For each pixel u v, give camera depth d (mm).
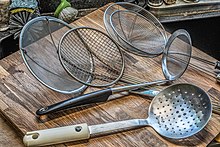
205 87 762
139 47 843
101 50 817
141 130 680
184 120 691
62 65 727
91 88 752
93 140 660
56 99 729
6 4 1084
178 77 773
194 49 839
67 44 799
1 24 1127
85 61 792
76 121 692
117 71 785
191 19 1212
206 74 785
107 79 770
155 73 789
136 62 809
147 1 1198
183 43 815
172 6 1197
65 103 688
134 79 772
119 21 890
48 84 734
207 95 697
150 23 904
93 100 708
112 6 930
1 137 714
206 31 1238
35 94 734
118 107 720
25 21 1088
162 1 1197
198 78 778
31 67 731
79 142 656
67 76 755
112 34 845
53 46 800
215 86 765
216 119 697
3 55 1098
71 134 645
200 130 667
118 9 925
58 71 761
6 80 756
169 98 718
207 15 1224
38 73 741
